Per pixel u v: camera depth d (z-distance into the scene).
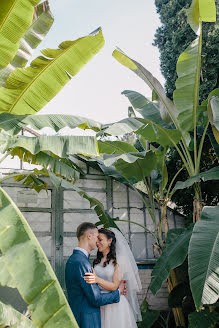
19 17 3.65
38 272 1.98
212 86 7.50
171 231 5.54
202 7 5.05
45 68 3.95
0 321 2.00
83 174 6.54
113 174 6.75
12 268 1.96
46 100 4.12
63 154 3.24
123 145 6.00
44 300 1.94
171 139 5.71
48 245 6.47
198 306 3.04
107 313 3.88
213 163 7.45
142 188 11.32
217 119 4.39
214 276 3.18
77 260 3.62
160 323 6.28
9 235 2.03
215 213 3.97
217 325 5.22
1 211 2.08
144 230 7.26
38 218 6.53
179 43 8.49
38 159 4.91
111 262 4.20
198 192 5.49
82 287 3.50
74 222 6.75
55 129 3.38
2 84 4.23
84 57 4.01
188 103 5.47
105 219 5.89
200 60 5.27
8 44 3.75
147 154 5.71
